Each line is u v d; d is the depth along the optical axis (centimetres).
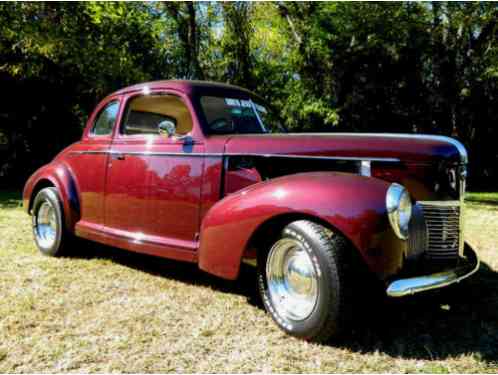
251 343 258
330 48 1340
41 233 465
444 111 1530
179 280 376
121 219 393
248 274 371
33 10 1139
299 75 1378
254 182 310
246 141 321
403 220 246
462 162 299
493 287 367
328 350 250
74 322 282
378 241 239
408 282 243
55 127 1366
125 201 388
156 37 1378
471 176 1669
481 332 278
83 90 1287
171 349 248
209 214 305
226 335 268
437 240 287
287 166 309
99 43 1203
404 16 1384
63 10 1162
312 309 256
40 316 290
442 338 269
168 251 349
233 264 289
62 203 440
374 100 1451
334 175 266
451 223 293
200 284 366
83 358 237
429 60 1485
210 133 346
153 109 389
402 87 1471
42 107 1315
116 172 397
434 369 231
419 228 270
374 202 243
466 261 299
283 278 280
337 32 1334
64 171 448
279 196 267
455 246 297
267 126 391
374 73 1409
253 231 277
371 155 286
